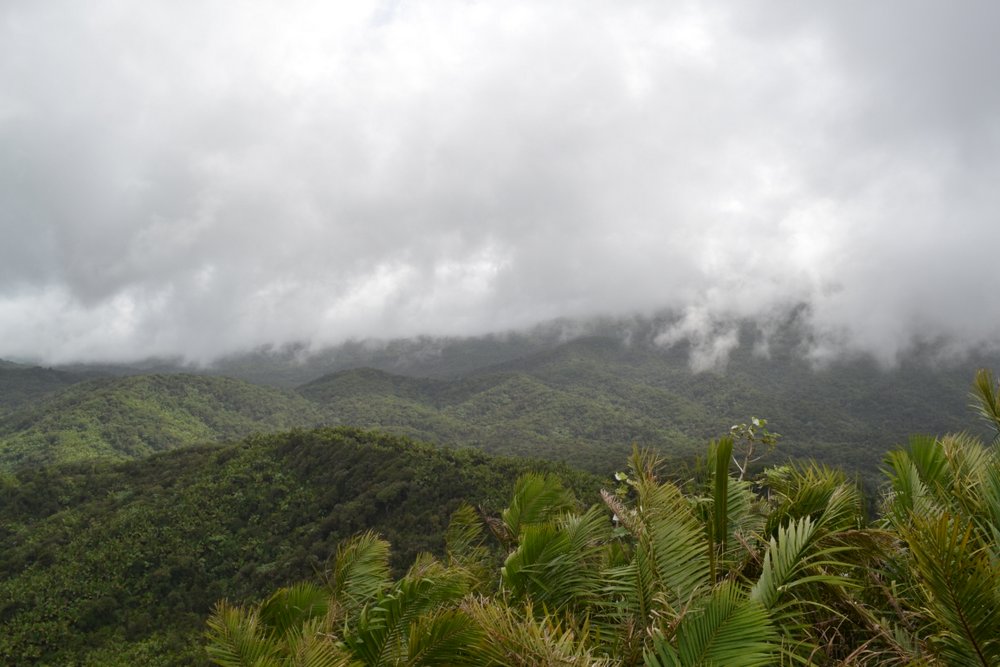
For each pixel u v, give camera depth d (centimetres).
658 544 256
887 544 251
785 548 238
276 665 243
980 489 275
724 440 267
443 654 240
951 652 176
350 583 421
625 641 240
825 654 232
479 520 527
